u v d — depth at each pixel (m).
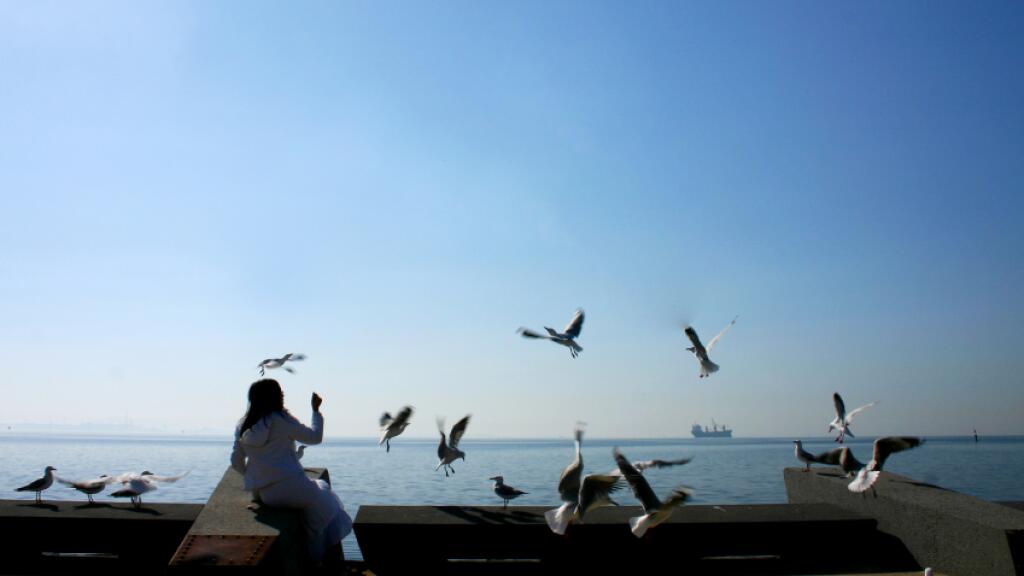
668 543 8.49
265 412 7.57
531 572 8.44
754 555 8.97
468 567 8.38
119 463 64.00
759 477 47.69
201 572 6.16
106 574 8.09
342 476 46.34
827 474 10.72
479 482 41.12
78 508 8.74
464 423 11.80
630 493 6.92
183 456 92.12
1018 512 8.00
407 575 8.21
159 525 8.22
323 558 7.82
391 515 8.69
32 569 8.11
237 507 7.58
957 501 8.49
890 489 9.13
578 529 8.38
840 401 11.63
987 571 7.45
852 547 8.88
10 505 8.88
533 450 188.25
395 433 10.95
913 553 8.54
